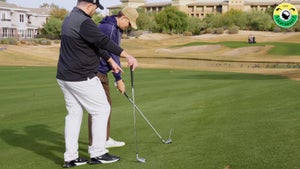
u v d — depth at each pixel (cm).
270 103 805
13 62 3297
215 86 1248
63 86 450
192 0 13625
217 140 531
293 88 1003
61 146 584
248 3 12800
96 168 452
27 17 8281
